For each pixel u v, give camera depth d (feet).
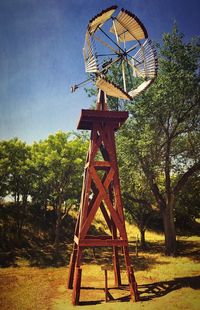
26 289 36.86
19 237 83.25
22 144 77.61
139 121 69.10
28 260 65.05
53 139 73.36
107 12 29.43
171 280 41.70
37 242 86.43
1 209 94.22
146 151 65.10
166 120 70.03
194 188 90.22
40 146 77.20
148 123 68.33
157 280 42.01
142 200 79.82
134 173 72.08
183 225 126.62
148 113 66.18
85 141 80.69
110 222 38.50
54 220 103.91
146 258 65.46
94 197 37.55
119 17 31.68
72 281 37.06
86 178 36.14
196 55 65.77
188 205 102.12
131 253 74.33
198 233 122.31
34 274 49.03
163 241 101.40
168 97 63.77
